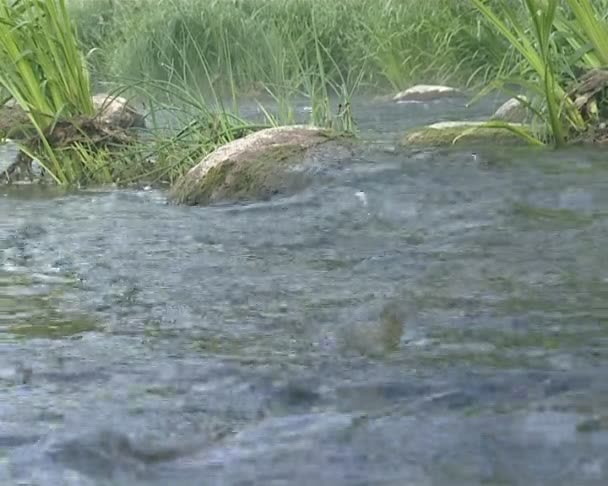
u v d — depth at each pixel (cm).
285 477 530
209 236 1188
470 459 537
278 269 1004
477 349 717
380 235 1126
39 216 1394
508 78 1738
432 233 1113
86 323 852
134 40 3291
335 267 997
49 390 683
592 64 1855
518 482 509
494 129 1691
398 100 2812
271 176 1441
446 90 2823
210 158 1495
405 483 514
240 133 1755
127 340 795
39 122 1858
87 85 1906
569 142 1666
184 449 574
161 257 1088
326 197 1339
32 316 880
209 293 927
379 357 713
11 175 1800
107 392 673
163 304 898
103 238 1209
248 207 1350
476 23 3134
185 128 1784
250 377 686
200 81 3098
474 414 597
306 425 595
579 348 709
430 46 3178
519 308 814
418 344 736
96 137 1833
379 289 902
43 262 1091
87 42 3722
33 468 555
